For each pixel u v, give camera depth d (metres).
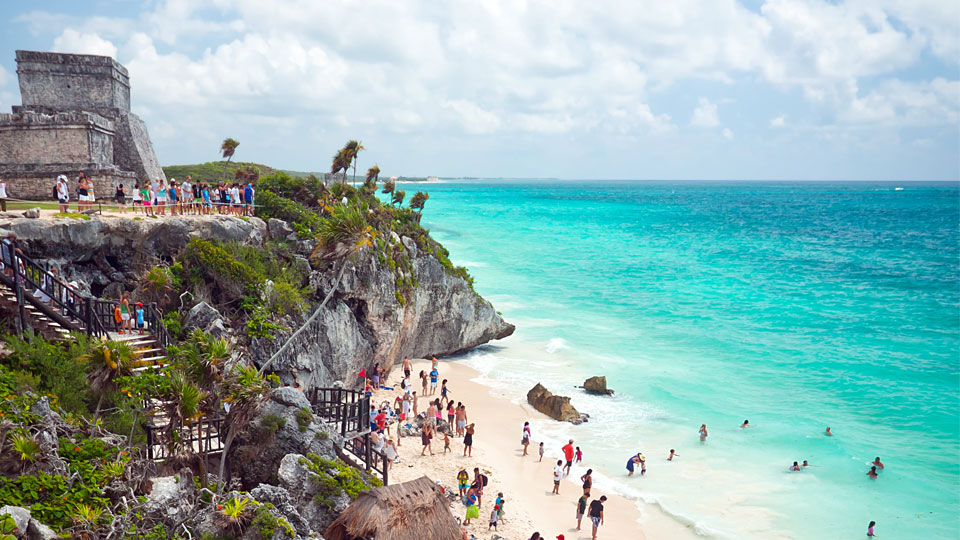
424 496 17.47
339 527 17.00
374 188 54.50
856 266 94.12
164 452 19.28
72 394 19.41
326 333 33.16
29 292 22.20
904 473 30.39
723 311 64.38
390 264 39.06
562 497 28.39
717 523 26.17
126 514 15.17
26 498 14.64
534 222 166.88
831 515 26.69
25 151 35.19
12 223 24.50
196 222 30.53
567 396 39.94
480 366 46.19
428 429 31.69
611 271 87.25
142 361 22.11
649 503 27.81
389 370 41.97
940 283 80.19
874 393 41.16
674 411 38.09
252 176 45.25
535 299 68.62
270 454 20.20
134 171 40.59
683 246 116.75
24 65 37.56
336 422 24.38
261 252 32.84
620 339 53.66
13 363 19.56
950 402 39.56
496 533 24.77
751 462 31.69
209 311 26.91
